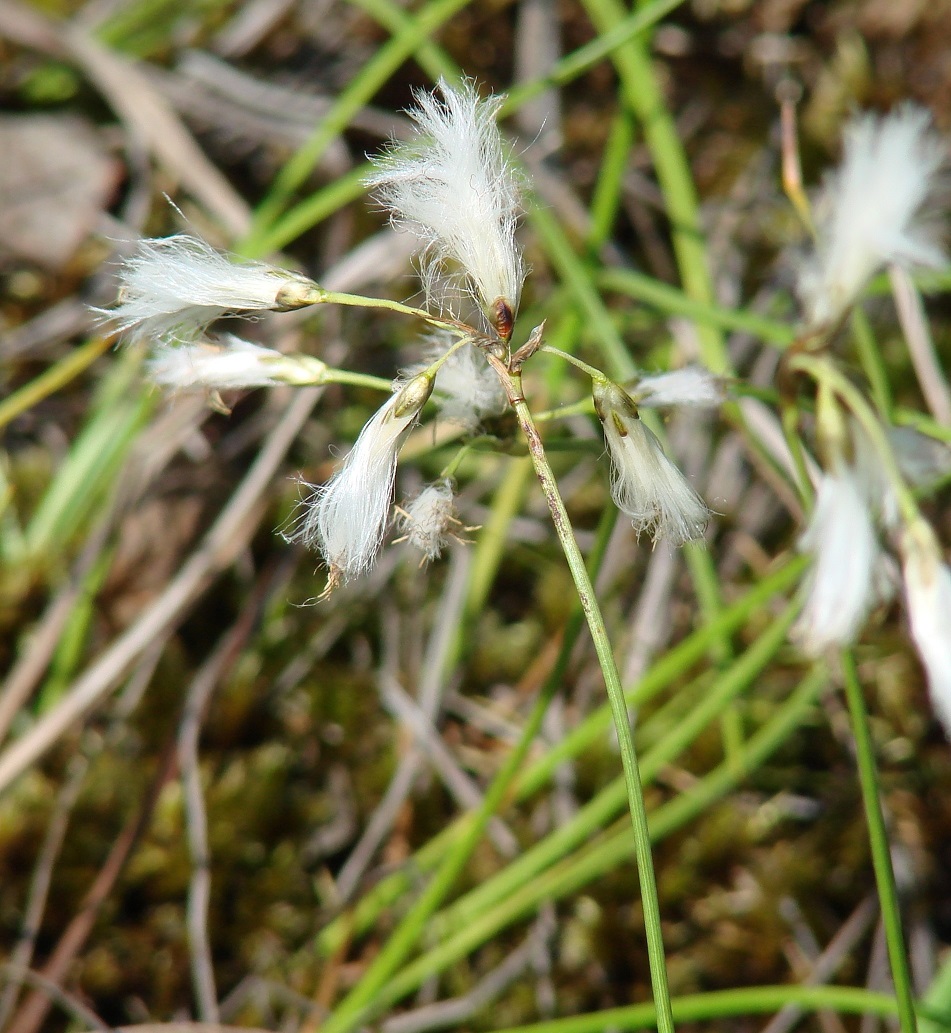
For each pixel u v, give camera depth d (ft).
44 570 0.76
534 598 0.83
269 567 0.74
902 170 0.47
